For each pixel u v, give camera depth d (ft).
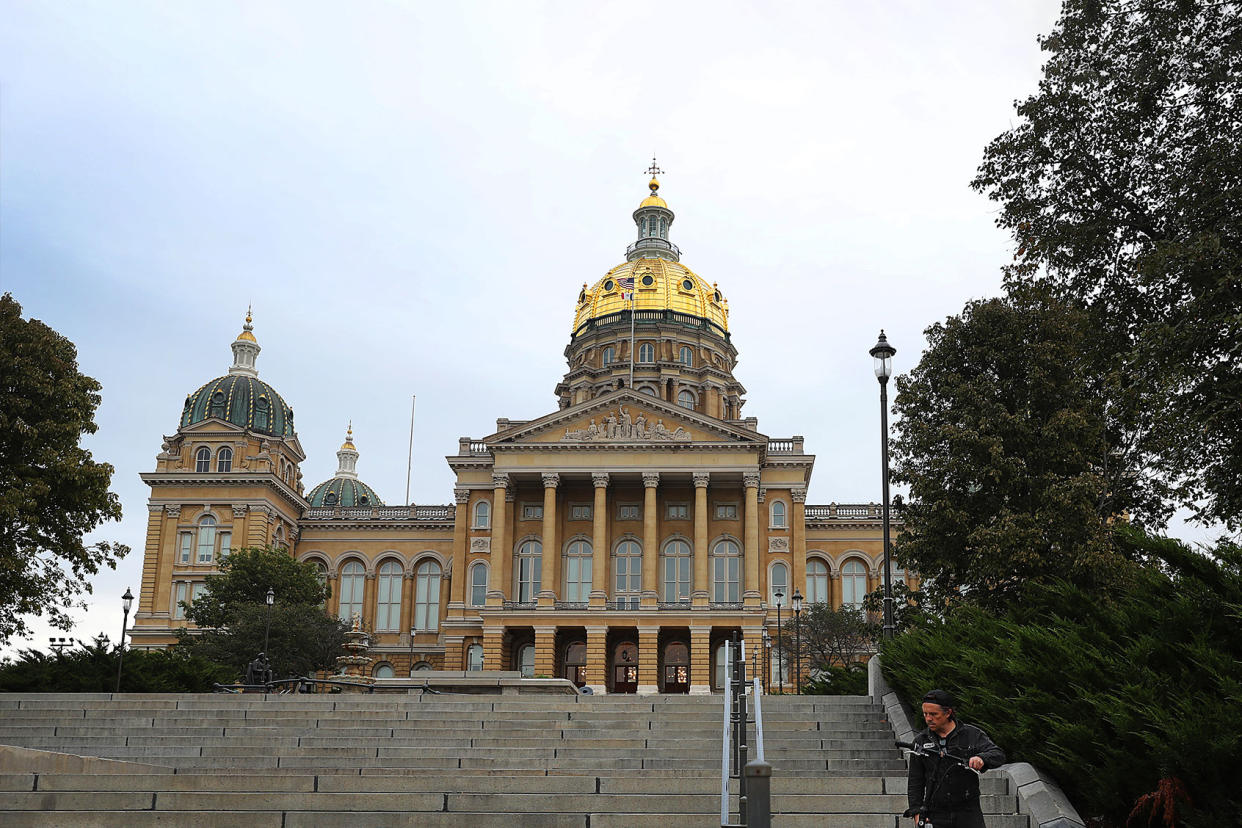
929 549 126.31
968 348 129.90
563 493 270.87
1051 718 55.62
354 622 276.41
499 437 260.21
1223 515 90.43
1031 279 113.50
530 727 81.61
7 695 92.89
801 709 85.20
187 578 272.31
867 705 85.20
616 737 78.95
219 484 278.05
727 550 263.70
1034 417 125.18
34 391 143.64
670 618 245.86
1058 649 59.52
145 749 77.25
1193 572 58.03
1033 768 53.88
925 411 132.46
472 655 258.98
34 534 140.77
